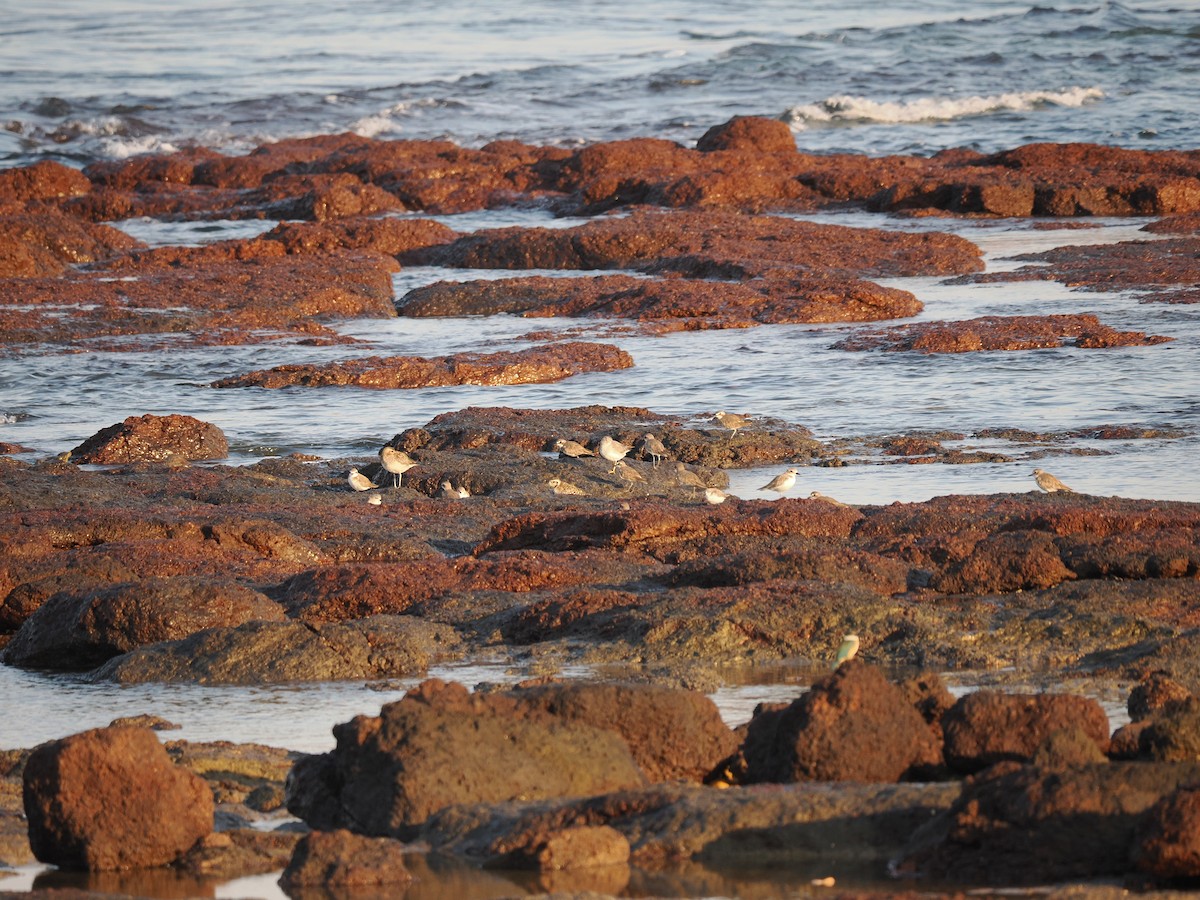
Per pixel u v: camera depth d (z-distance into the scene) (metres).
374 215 177.00
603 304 121.81
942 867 27.62
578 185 184.12
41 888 29.67
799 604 47.09
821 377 95.50
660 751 33.69
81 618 49.28
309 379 98.94
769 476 74.19
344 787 32.19
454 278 140.88
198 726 41.16
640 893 27.38
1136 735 32.25
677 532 57.28
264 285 127.50
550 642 47.44
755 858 28.67
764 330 112.00
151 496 66.44
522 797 31.42
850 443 78.75
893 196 168.50
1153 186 161.25
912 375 94.69
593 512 58.62
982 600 49.12
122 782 30.88
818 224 148.75
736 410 87.75
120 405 94.50
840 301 115.31
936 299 120.81
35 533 57.59
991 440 78.69
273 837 31.98
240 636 46.72
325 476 74.50
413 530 61.28
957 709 32.62
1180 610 47.12
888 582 50.69
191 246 150.62
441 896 27.75
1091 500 58.78
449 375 98.31
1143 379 90.31
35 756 31.42
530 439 79.00
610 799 30.45
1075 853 27.11
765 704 36.91
